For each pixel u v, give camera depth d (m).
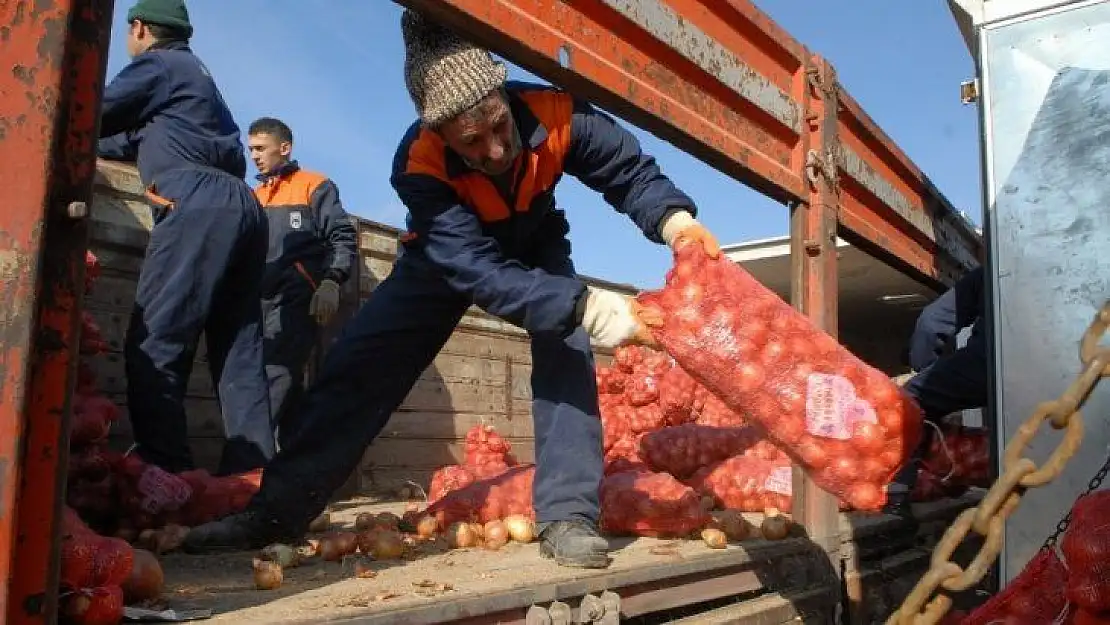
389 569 2.51
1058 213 2.99
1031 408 2.97
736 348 2.32
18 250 1.35
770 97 3.56
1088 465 2.81
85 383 3.37
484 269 2.52
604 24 2.66
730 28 3.34
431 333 2.99
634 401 5.21
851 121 4.32
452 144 2.46
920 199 5.47
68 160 1.41
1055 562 1.92
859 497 2.29
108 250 4.24
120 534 3.04
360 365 2.93
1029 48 3.09
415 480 5.39
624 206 2.79
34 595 1.34
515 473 3.45
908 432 2.28
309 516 2.95
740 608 2.79
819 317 3.77
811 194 3.84
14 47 1.39
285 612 1.82
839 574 3.51
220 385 4.25
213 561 2.73
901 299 7.99
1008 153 3.10
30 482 1.35
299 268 5.05
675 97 2.98
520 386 6.40
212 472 4.58
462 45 2.31
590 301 2.43
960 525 1.26
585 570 2.41
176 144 3.98
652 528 3.19
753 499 4.24
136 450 3.68
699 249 2.46
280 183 5.15
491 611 1.94
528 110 2.64
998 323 3.06
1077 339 2.92
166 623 1.73
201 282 3.83
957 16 3.44
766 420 2.35
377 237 5.70
